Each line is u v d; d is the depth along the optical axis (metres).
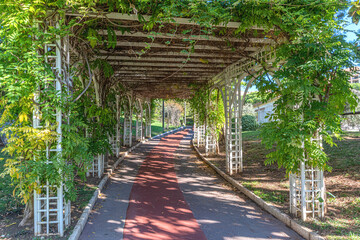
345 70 3.69
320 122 3.81
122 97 10.45
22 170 3.13
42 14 3.32
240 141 7.21
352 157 6.67
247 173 7.08
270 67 5.27
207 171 8.10
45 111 3.24
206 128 10.86
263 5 3.73
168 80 10.06
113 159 9.18
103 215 4.18
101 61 5.51
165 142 16.91
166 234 3.53
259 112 22.66
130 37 5.20
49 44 3.39
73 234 3.25
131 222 3.93
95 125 5.99
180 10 3.77
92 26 4.38
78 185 5.61
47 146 3.33
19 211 4.00
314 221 3.68
